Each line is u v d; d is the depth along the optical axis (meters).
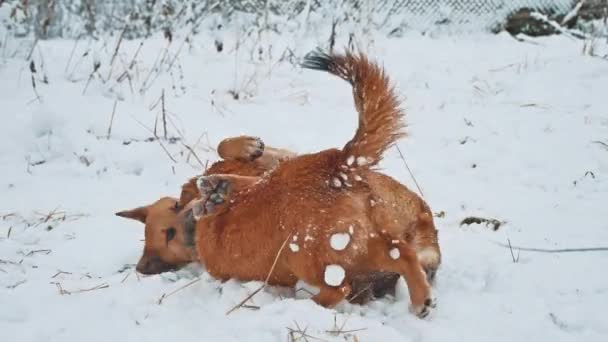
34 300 6.27
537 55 14.30
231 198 6.34
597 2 16.66
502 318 5.89
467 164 9.89
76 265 7.38
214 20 15.54
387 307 6.18
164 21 15.43
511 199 8.68
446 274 6.79
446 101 12.22
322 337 5.44
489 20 16.36
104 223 8.45
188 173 9.97
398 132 6.01
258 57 14.20
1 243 7.72
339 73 6.05
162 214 7.21
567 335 5.63
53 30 15.58
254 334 5.54
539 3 16.34
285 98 12.38
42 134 10.92
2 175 9.77
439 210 8.53
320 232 5.79
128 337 5.56
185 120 11.37
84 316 5.95
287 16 15.66
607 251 7.09
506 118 11.33
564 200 8.52
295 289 6.34
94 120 11.08
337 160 6.00
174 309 6.06
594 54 14.08
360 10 15.15
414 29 16.28
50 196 9.19
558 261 6.94
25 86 12.09
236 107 11.98
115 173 10.00
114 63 13.32
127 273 7.18
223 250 6.32
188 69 13.49
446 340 5.55
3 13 14.14
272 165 7.39
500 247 7.38
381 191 6.04
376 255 5.87
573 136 10.44
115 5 16.17
